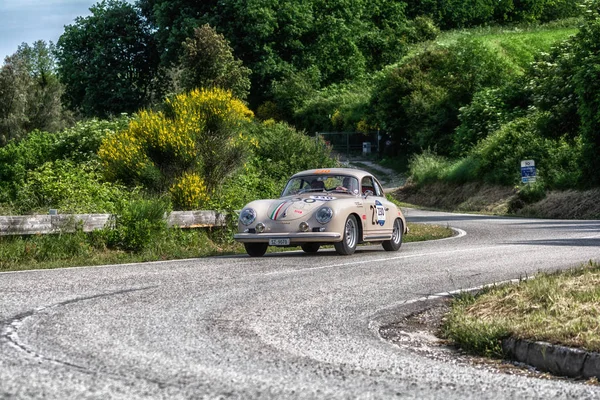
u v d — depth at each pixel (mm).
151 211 14203
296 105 72625
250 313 7172
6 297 7848
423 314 7508
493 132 42344
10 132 86875
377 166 58250
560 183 31266
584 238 15289
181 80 53875
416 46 87250
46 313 6906
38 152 28516
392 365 5219
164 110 20359
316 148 27250
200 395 4215
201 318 6836
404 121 57656
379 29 91062
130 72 76938
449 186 41219
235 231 16094
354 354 5562
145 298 7945
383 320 7117
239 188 19359
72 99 77500
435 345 6277
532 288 7090
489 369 5422
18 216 12383
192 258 12953
